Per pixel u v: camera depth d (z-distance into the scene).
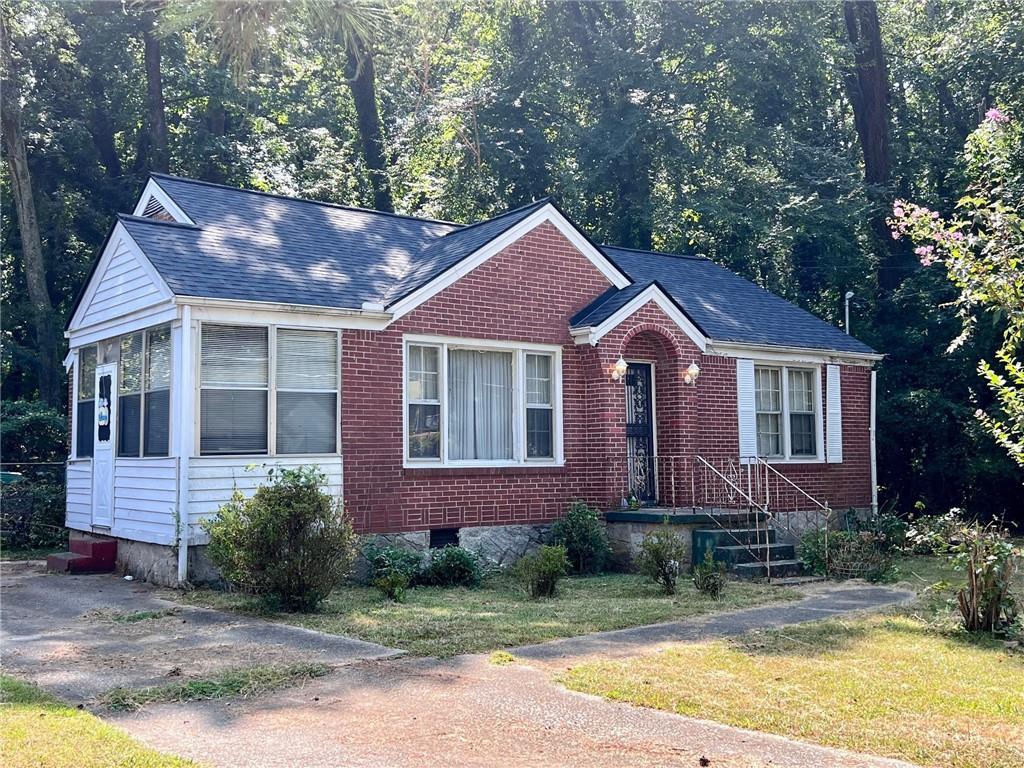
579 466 15.69
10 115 23.02
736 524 15.24
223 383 12.36
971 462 23.28
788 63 28.12
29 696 6.76
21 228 23.33
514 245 15.19
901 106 31.08
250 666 7.83
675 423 16.45
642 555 12.85
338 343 13.28
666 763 5.45
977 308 22.42
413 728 6.11
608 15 30.83
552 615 10.34
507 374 15.25
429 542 13.95
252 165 28.45
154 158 26.94
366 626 9.59
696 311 18.19
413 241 16.86
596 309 15.88
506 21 32.41
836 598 11.93
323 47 29.83
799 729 6.11
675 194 29.86
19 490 18.03
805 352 18.70
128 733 5.96
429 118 30.17
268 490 10.75
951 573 14.73
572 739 5.89
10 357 24.30
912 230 10.04
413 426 14.09
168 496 12.19
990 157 17.47
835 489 19.28
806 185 28.34
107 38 26.48
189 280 12.29
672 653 8.34
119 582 12.85
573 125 29.47
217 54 11.94
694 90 28.61
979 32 26.72
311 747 5.71
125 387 13.88
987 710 6.56
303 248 14.78
